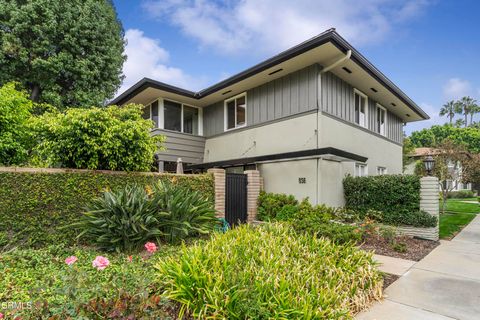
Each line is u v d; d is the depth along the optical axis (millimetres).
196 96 12312
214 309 2619
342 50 8461
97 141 6262
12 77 13758
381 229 6836
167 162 12742
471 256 5855
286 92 10109
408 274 4738
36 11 13508
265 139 10695
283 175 9609
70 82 15367
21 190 5098
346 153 8680
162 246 4887
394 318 3244
